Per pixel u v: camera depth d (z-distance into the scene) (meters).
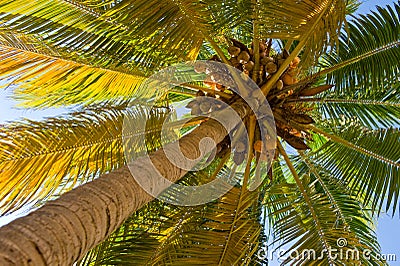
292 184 5.75
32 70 5.03
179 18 5.07
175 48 5.30
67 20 5.12
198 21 5.18
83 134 5.16
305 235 5.08
